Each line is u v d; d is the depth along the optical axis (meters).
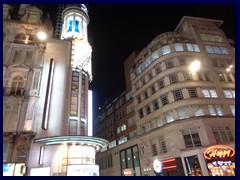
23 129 19.06
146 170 30.98
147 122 33.53
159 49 34.50
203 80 30.77
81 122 22.97
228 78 33.06
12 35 24.55
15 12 27.48
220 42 37.09
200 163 23.20
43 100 21.28
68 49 26.19
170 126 27.77
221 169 22.75
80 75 25.34
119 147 40.75
